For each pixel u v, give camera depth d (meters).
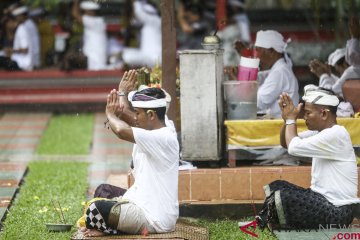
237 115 23.25
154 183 19.45
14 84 43.69
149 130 19.61
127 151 34.72
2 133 38.41
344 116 24.22
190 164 22.84
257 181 22.45
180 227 20.34
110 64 44.59
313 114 20.44
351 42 27.17
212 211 22.20
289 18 44.22
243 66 24.22
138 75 23.52
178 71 24.84
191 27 45.75
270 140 22.75
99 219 19.25
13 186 27.14
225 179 22.45
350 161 20.47
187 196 22.47
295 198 20.31
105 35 44.56
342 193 20.47
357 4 34.03
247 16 45.38
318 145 20.23
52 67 45.84
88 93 43.75
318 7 38.91
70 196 25.83
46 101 43.66
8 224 22.33
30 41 44.69
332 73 28.06
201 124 22.73
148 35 44.03
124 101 20.69
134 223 19.28
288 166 22.89
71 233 21.31
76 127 39.94
